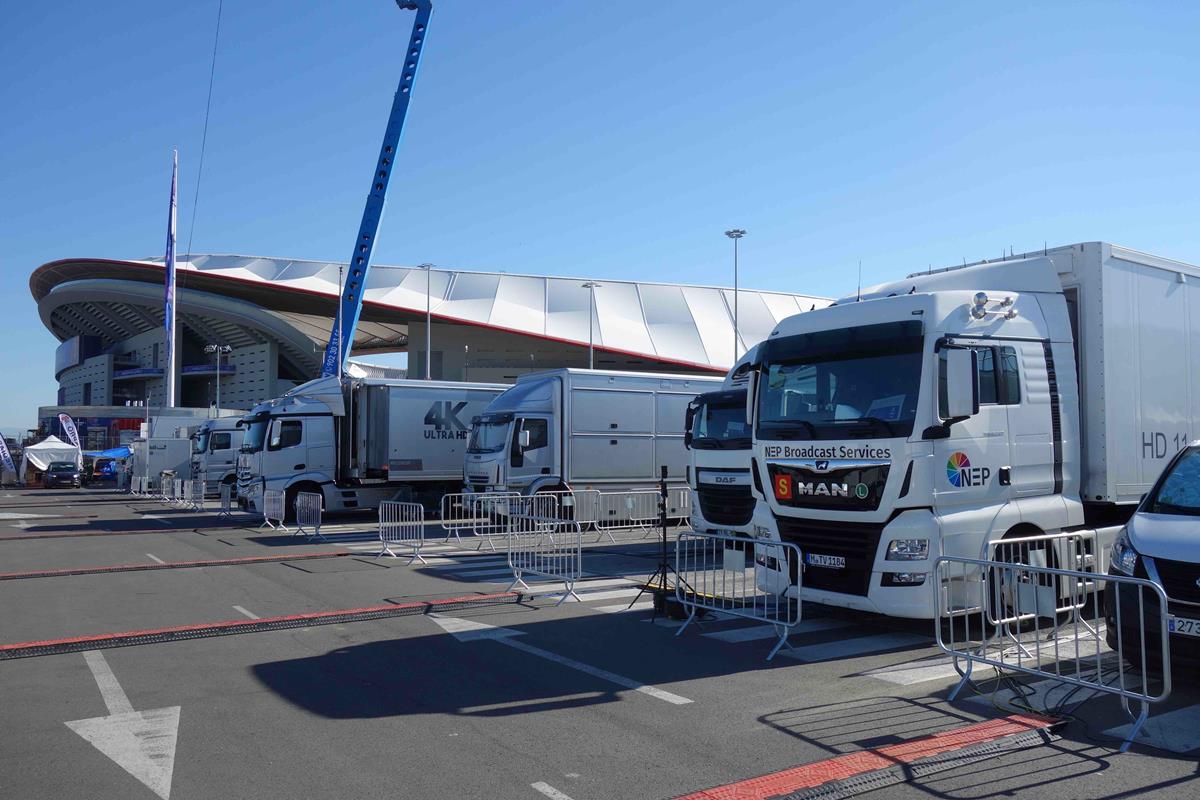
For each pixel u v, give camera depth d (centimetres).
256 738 554
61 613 1018
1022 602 649
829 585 837
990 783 472
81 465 5775
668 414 2175
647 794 456
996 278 904
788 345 905
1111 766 498
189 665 754
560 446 2022
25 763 511
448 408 2453
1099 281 898
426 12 3638
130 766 505
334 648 816
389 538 1778
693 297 7994
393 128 3603
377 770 495
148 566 1413
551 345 7094
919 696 644
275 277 7312
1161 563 613
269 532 2062
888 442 787
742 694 651
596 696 646
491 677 704
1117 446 896
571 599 1084
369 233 3569
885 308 838
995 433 826
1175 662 595
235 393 8731
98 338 11219
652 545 1739
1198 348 999
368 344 9062
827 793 452
